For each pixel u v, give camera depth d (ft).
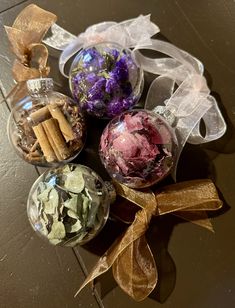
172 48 0.93
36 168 0.91
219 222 0.86
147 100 0.92
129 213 0.87
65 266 0.86
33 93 0.86
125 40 0.93
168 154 0.82
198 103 0.88
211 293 0.84
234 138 0.90
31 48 0.88
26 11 0.90
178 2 0.99
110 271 0.86
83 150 0.91
